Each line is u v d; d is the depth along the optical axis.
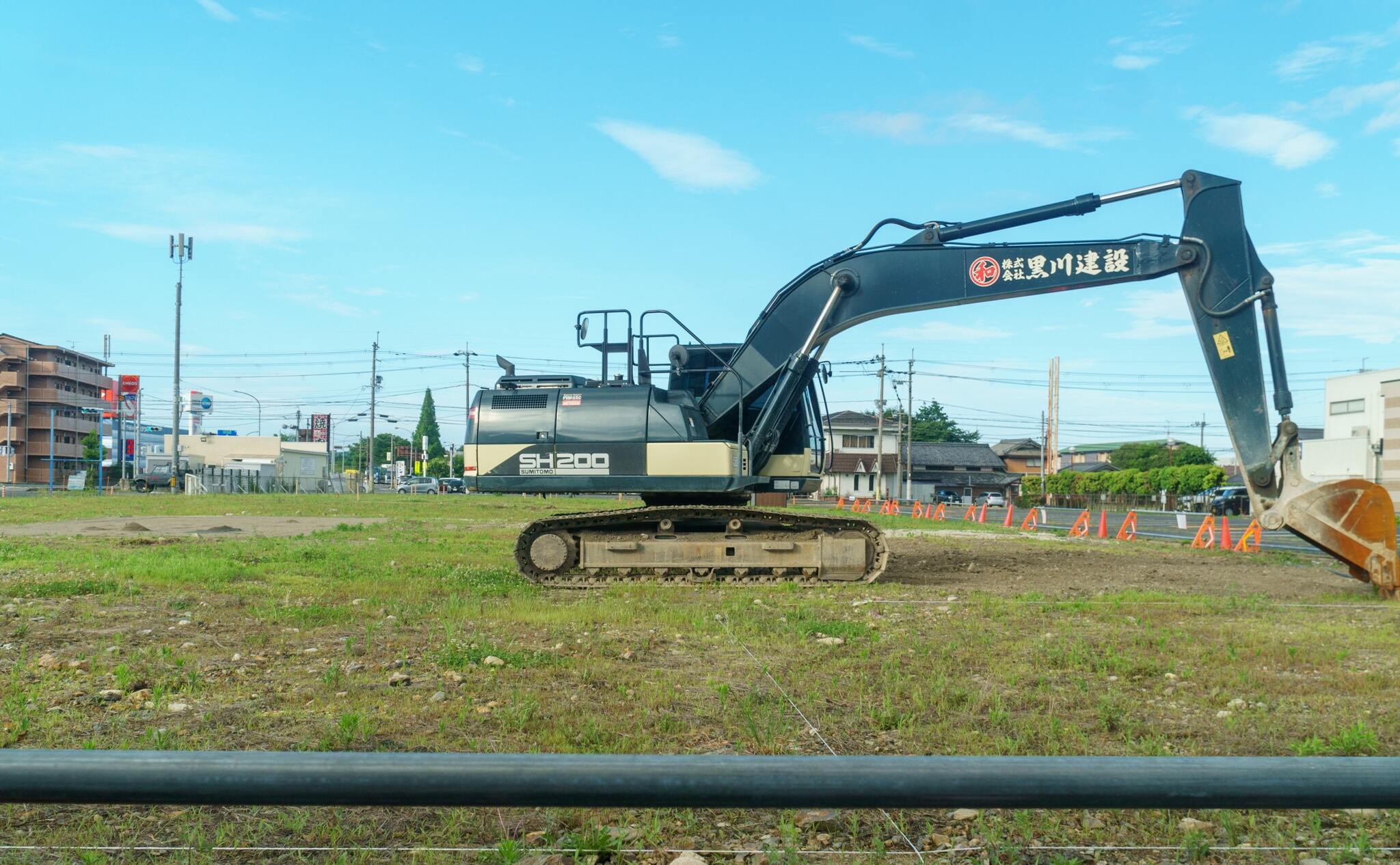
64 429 81.06
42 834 3.91
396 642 7.90
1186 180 11.76
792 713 5.74
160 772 1.31
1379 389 44.84
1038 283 12.22
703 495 13.08
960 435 112.38
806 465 13.52
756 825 4.11
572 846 3.83
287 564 13.55
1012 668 6.93
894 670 6.75
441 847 3.85
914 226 12.70
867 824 4.10
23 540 17.61
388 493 79.12
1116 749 5.04
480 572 12.89
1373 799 1.35
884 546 12.28
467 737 5.21
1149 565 15.62
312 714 5.65
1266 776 1.36
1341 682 6.59
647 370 13.35
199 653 7.43
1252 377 11.45
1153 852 3.87
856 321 12.88
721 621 8.99
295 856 3.77
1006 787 1.35
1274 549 19.62
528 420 12.62
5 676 6.50
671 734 5.32
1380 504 10.98
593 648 7.62
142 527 22.09
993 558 16.75
